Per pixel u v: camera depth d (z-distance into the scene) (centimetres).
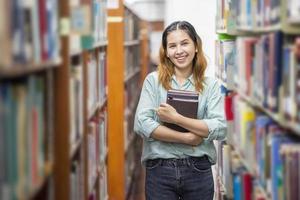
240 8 269
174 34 283
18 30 133
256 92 229
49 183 190
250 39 246
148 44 1072
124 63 484
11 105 133
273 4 195
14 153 134
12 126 133
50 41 172
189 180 283
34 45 150
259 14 225
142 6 1155
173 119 274
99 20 315
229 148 313
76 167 232
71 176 215
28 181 148
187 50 283
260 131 221
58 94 195
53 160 193
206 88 286
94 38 282
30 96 152
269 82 202
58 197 197
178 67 287
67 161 197
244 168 269
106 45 363
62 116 196
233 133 301
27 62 142
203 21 512
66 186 197
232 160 297
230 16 298
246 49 247
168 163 281
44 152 180
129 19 577
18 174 137
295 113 173
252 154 242
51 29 174
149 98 288
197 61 288
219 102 286
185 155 280
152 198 289
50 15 172
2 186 126
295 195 177
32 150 154
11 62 127
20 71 136
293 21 177
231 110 305
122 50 429
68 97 196
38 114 164
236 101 284
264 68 211
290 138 197
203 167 285
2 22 121
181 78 290
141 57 844
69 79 200
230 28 298
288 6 180
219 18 372
